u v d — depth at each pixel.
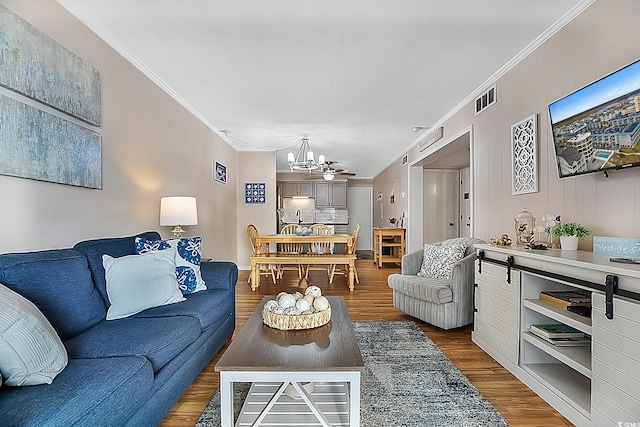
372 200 10.66
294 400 1.70
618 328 1.43
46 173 1.91
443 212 7.64
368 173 9.75
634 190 1.85
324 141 5.85
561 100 2.20
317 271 6.50
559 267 1.83
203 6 2.14
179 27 2.38
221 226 5.46
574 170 2.13
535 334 2.11
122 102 2.71
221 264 2.87
